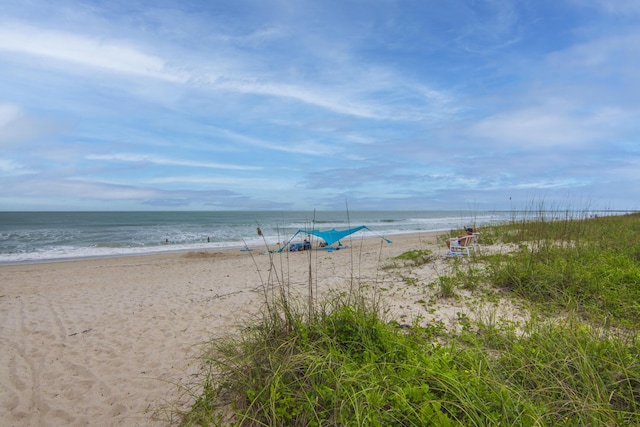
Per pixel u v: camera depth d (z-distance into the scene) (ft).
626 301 16.26
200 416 9.78
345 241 73.77
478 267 24.76
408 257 33.65
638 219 48.52
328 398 9.00
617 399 9.02
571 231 30.81
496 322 14.78
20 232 109.19
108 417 11.01
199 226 141.90
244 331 14.51
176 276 36.35
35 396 12.47
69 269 44.09
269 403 9.04
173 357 15.06
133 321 20.52
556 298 17.25
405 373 9.42
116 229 124.88
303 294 23.58
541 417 7.61
